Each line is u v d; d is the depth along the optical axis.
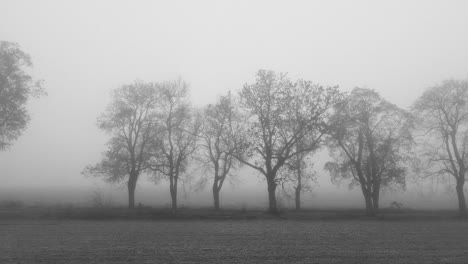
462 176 51.84
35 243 31.75
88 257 26.61
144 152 55.88
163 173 55.53
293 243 32.03
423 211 56.00
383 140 51.16
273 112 52.53
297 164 53.91
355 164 52.00
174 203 54.78
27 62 52.16
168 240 33.38
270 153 52.41
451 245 31.28
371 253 28.12
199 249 29.48
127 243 31.91
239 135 55.16
